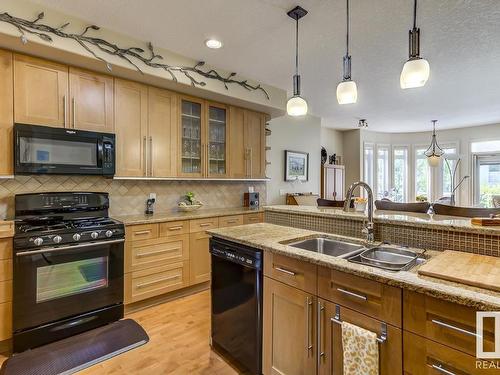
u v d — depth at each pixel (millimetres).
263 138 4352
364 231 1941
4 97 2316
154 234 2922
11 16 2127
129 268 2752
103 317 2531
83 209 2816
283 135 5324
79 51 2430
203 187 4062
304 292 1574
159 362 2041
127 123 2996
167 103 3303
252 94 3787
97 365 2004
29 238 2156
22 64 2393
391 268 1389
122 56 2672
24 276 2146
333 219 2266
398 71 3492
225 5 2199
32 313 2184
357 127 7191
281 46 2861
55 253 2266
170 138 3328
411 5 2162
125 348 2199
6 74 2326
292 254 1603
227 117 3873
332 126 7102
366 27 2486
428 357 1134
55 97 2549
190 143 3578
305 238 2068
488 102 4906
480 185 7094
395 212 2494
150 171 3164
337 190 6520
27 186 2699
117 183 3258
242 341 1942
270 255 1766
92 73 2760
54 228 2332
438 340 1108
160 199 3607
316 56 3080
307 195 5262
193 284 3230
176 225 3088
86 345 2230
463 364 1049
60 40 2332
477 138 7066
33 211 2559
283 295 1686
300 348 1598
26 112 2408
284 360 1686
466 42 2752
